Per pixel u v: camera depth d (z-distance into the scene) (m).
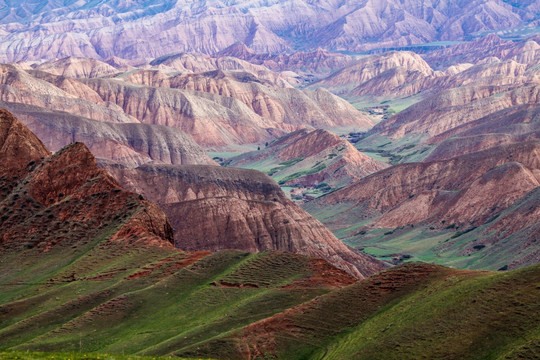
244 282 95.62
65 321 90.50
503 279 70.75
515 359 59.56
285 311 81.19
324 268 98.69
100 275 105.06
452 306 70.25
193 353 73.94
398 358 66.19
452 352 64.38
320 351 73.81
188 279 98.69
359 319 77.44
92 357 52.97
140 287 98.44
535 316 64.06
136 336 84.25
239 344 75.69
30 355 51.38
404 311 73.88
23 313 94.81
